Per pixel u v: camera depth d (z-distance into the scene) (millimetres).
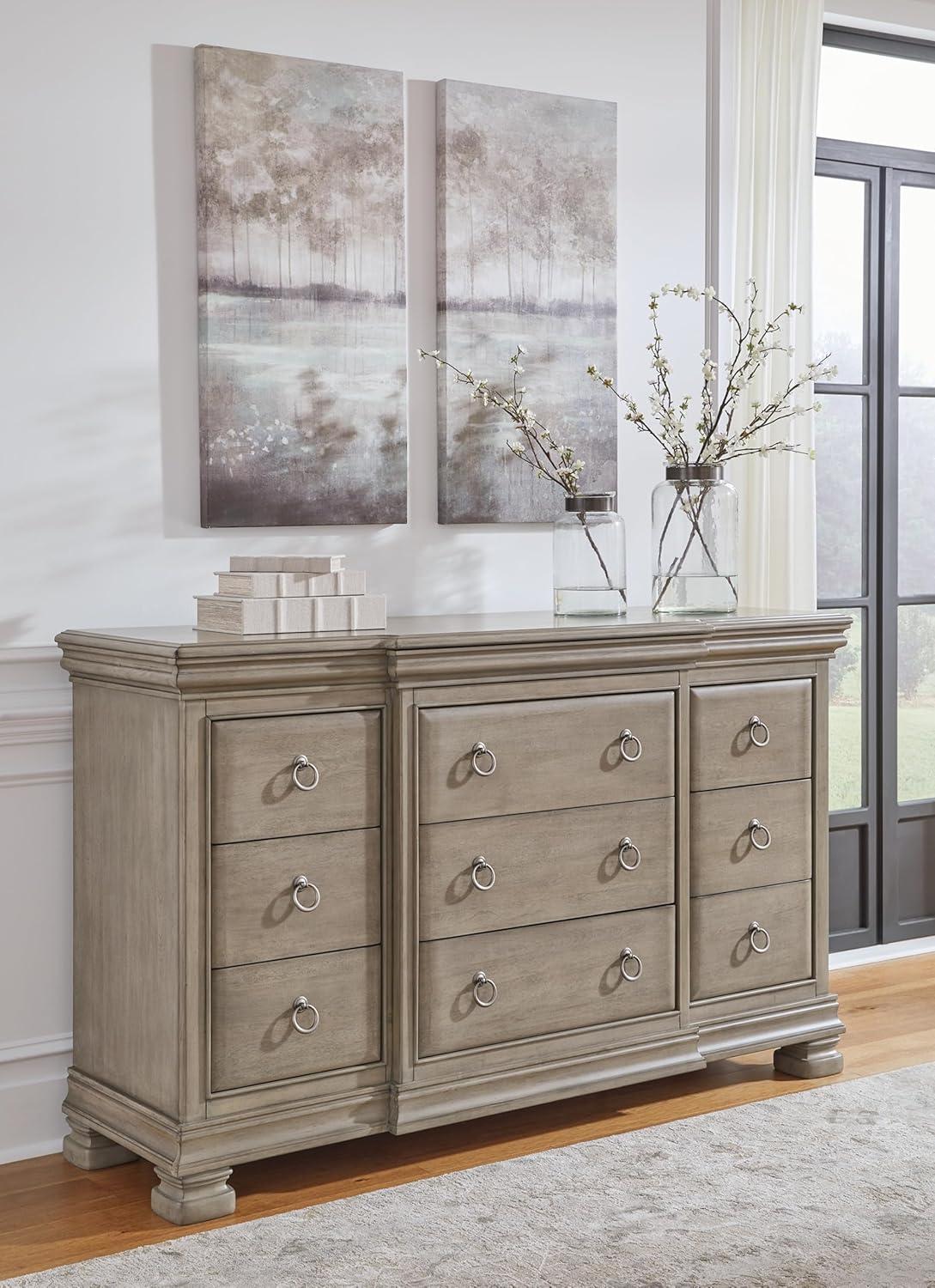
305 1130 2598
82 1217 2529
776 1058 3314
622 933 2939
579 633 2818
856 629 4223
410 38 3250
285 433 3090
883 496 4219
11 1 2791
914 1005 3766
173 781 2467
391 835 2680
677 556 3215
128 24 2912
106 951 2697
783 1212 2521
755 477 3820
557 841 2844
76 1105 2781
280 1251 2381
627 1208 2543
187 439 3016
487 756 2746
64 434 2879
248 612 2615
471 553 3395
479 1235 2441
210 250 2982
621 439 3607
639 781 2945
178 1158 2473
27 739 2830
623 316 3594
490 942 2773
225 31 3021
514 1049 2811
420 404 3303
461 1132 2943
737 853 3121
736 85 3771
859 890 4262
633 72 3578
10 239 2809
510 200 3355
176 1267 2324
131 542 2959
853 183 4160
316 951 2605
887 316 4203
